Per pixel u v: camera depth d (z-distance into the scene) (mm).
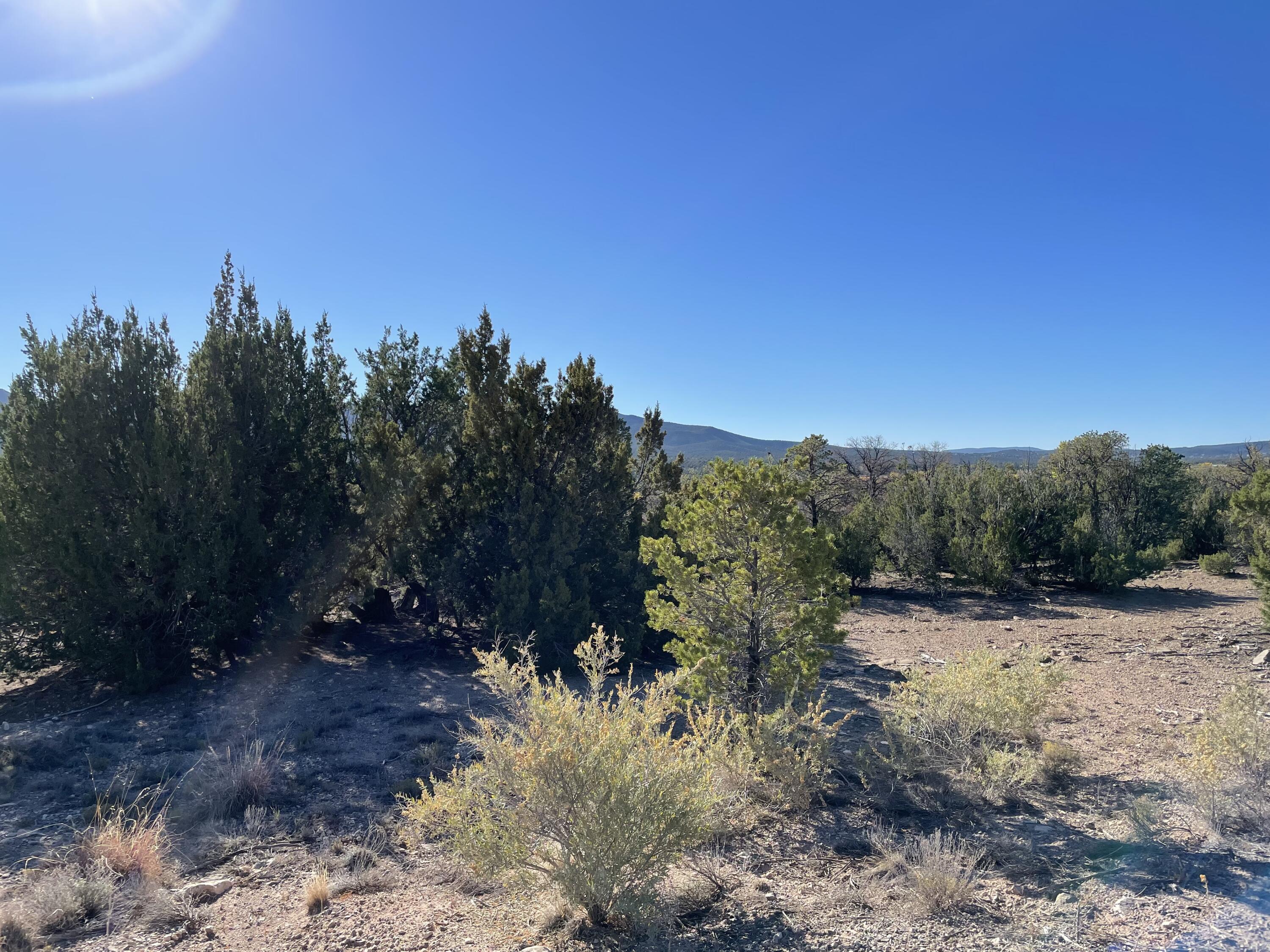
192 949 3783
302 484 11492
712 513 6988
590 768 3795
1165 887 3969
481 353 12148
